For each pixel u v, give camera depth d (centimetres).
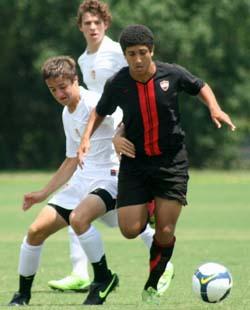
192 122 18775
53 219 3431
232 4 18638
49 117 19212
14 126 19212
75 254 3994
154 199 3306
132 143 3244
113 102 3281
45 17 18562
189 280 4225
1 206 9788
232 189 12606
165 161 3244
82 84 15912
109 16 4281
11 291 3928
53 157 19200
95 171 3597
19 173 17288
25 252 3403
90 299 3353
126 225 3269
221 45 18638
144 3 17912
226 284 3203
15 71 19112
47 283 4244
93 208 3384
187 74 3228
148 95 3189
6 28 18775
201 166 19262
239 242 6156
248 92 19225
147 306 3162
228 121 3155
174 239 3388
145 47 3109
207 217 8312
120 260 5162
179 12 18500
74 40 18375
